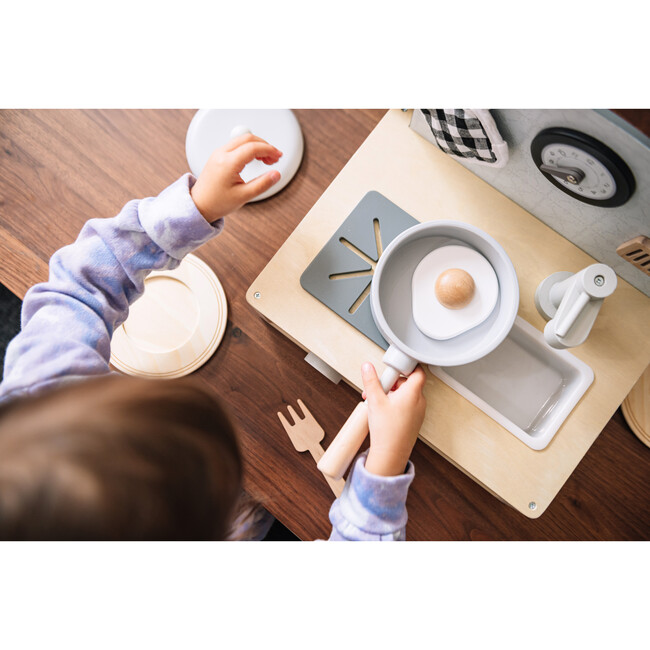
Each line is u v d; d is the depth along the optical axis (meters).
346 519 0.63
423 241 0.67
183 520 0.41
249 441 0.75
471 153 0.64
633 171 0.50
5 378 0.59
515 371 0.70
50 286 0.62
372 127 0.78
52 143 0.78
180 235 0.62
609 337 0.68
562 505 0.76
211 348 0.75
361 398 0.76
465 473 0.75
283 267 0.69
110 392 0.42
